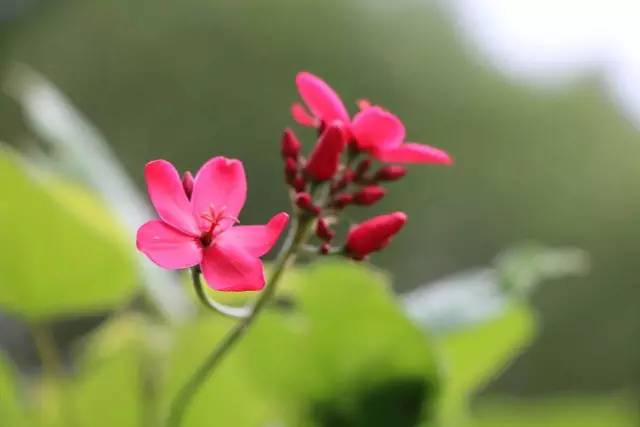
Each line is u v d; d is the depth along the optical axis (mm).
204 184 367
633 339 1006
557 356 978
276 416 462
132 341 460
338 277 426
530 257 459
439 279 1009
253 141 1034
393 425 440
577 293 1015
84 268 438
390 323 428
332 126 388
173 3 1124
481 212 1058
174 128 1057
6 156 421
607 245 1066
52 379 455
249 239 365
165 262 359
